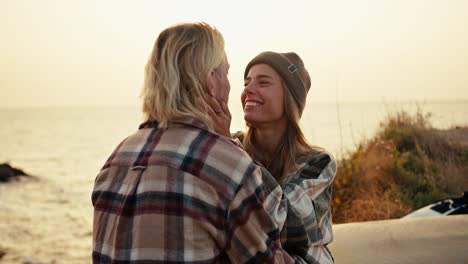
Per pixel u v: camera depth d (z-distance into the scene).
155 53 1.53
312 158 1.92
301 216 1.65
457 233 2.61
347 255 2.43
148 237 1.35
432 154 6.39
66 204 15.29
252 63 2.12
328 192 1.89
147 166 1.43
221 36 1.55
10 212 13.73
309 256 1.65
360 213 5.18
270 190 1.56
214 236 1.36
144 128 1.55
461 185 5.68
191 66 1.48
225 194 1.37
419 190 5.73
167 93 1.46
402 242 2.53
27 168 27.25
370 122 7.20
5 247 9.60
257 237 1.38
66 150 41.31
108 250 1.43
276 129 2.10
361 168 5.80
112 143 49.09
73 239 10.35
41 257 8.84
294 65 2.06
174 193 1.36
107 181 1.51
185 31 1.51
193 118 1.45
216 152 1.41
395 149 6.21
